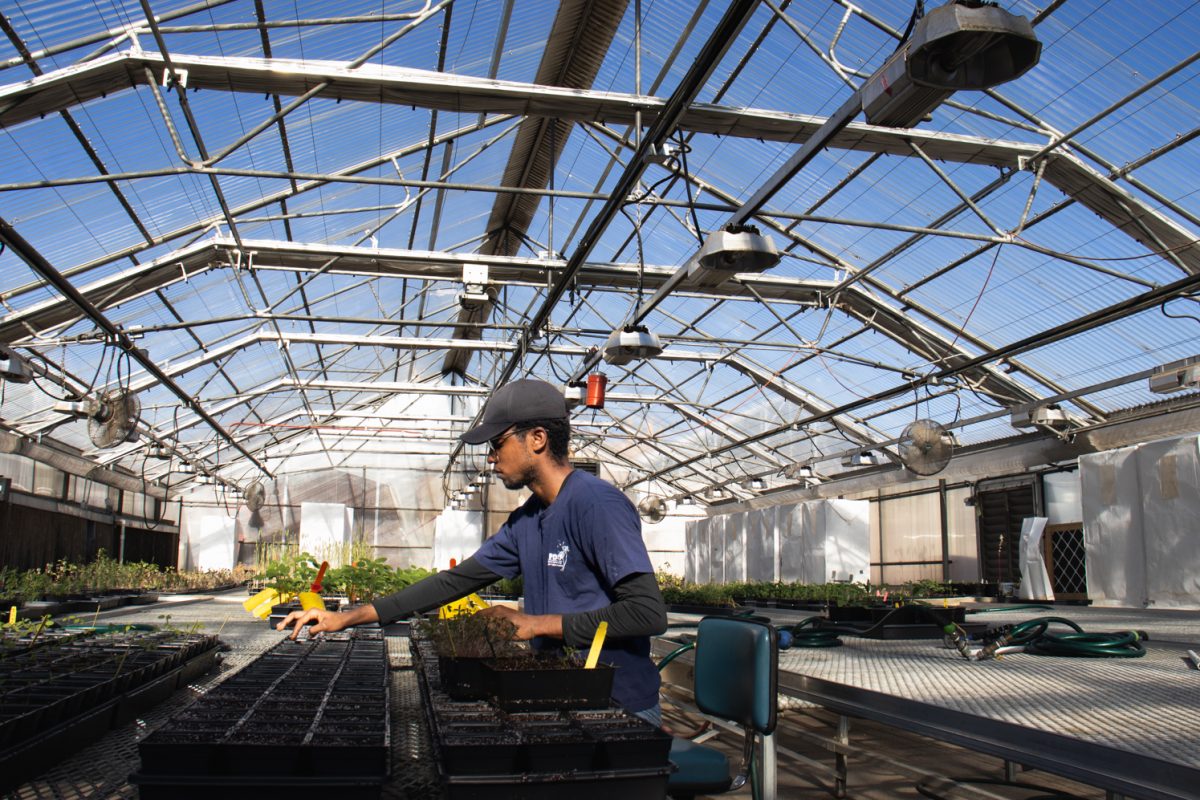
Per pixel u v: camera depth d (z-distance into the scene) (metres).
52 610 9.39
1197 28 7.27
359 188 11.55
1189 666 3.68
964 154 9.32
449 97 7.88
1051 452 16.17
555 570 2.29
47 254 10.27
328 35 8.18
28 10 6.79
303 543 26.03
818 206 11.32
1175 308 11.01
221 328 15.23
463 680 2.02
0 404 12.75
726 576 26.14
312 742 1.50
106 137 8.58
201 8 7.04
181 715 1.79
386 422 27.70
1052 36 7.87
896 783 4.72
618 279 12.62
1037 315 12.41
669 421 24.31
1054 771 2.00
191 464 22.75
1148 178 9.19
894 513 22.06
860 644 4.90
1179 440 12.70
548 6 8.57
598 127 9.02
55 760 2.24
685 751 2.29
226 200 10.45
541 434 2.35
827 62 7.09
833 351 14.95
